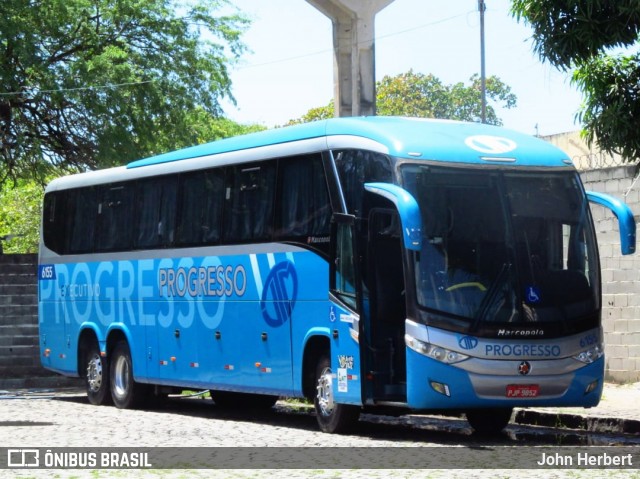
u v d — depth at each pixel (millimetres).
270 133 17672
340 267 15445
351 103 24438
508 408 15523
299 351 16484
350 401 15125
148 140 33062
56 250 23969
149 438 15328
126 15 32969
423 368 14172
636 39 13742
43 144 33094
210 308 18922
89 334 22812
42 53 31859
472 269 14422
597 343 14852
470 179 14750
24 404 22406
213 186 19047
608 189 21922
